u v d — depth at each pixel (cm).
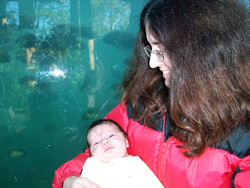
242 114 40
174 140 46
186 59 39
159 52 42
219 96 40
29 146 312
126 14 326
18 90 340
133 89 54
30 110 349
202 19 37
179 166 44
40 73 304
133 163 52
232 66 39
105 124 59
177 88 41
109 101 226
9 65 328
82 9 319
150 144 49
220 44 38
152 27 40
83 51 342
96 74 357
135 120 52
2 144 314
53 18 306
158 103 50
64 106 364
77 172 54
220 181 41
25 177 246
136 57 57
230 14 38
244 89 40
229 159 41
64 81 339
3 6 279
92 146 58
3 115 343
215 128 41
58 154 264
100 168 54
